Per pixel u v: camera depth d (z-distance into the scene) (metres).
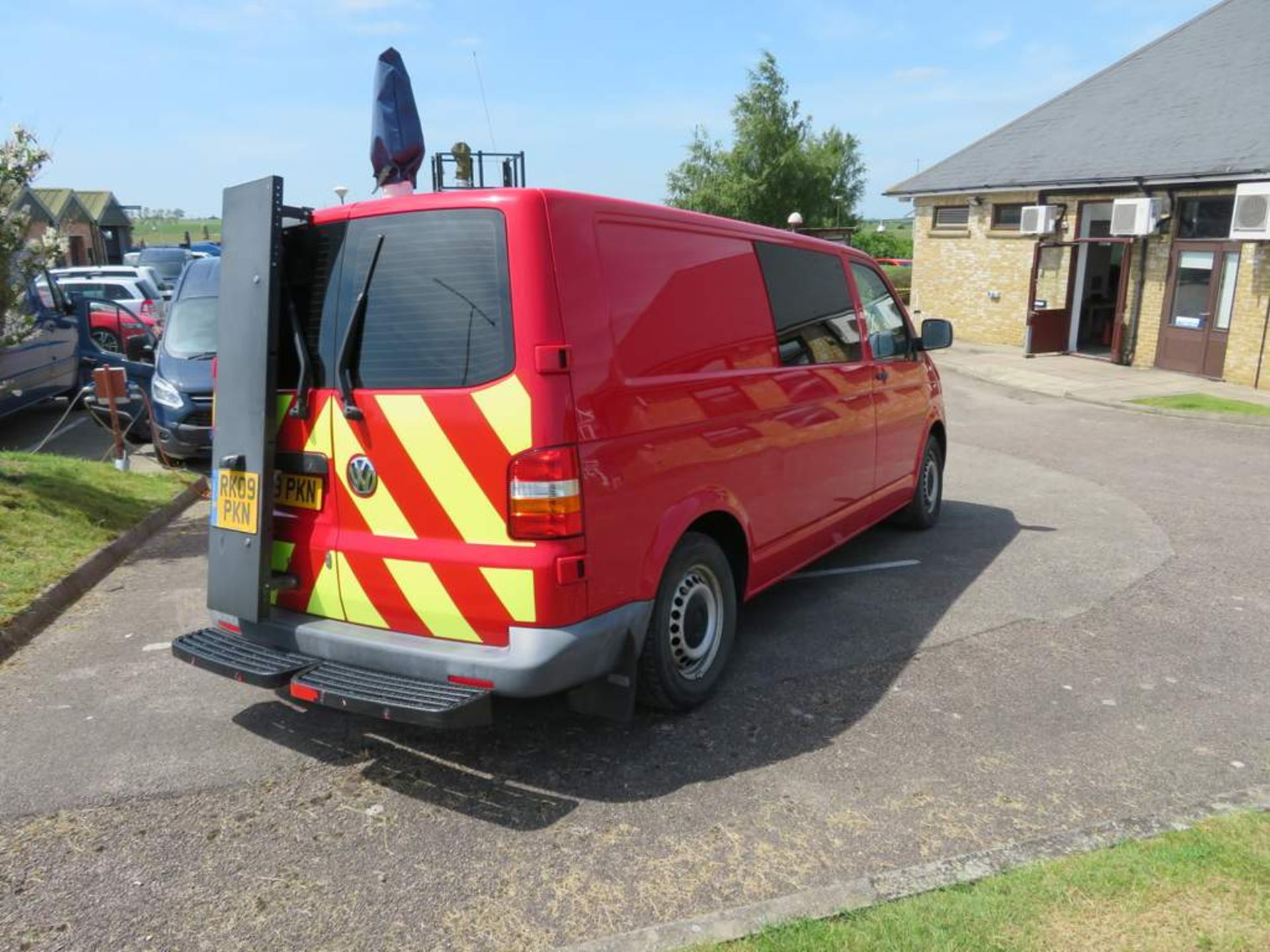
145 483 8.39
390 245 3.47
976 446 10.91
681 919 2.75
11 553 6.04
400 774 3.68
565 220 3.37
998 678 4.50
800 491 4.96
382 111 4.46
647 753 3.81
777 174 41.19
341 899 2.92
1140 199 16.28
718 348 4.20
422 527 3.43
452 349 3.33
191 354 9.77
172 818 3.38
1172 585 5.84
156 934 2.77
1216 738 3.88
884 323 6.22
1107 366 17.61
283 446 3.73
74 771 3.71
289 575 3.78
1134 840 3.07
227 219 3.72
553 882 2.99
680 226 4.04
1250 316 14.90
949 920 2.66
